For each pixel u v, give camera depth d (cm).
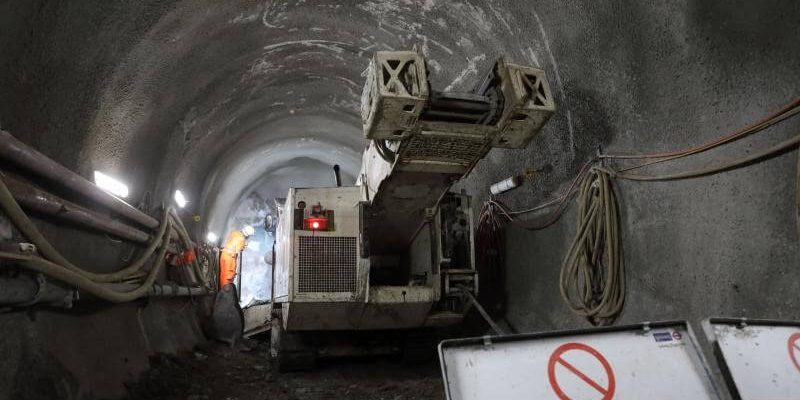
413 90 366
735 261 335
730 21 325
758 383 215
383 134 399
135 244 598
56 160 405
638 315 429
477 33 594
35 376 342
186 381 554
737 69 326
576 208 520
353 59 762
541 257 590
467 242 627
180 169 799
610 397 205
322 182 1700
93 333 452
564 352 212
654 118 407
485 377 200
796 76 286
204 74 644
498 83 399
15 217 318
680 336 227
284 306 662
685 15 360
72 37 377
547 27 502
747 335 230
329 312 604
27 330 351
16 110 341
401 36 665
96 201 461
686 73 368
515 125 402
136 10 433
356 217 605
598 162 482
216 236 1326
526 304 623
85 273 399
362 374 661
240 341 936
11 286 309
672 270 391
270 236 1738
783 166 301
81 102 423
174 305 773
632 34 412
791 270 296
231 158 1106
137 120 544
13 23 312
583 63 480
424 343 698
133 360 505
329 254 593
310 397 525
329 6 621
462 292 612
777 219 304
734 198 335
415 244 659
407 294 597
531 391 200
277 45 689
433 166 457
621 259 447
